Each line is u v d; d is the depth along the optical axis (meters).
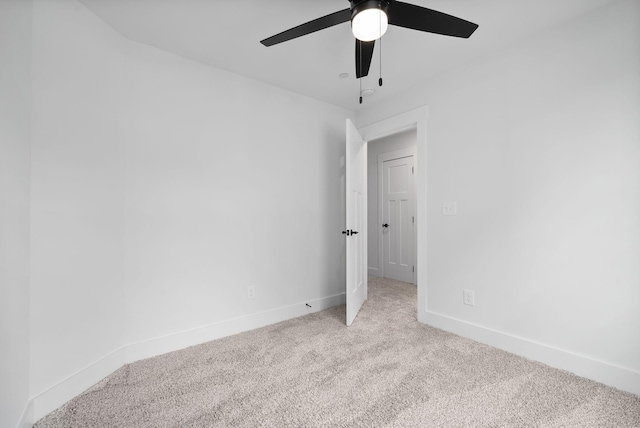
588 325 1.67
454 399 1.47
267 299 2.55
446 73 2.36
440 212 2.40
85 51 1.61
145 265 1.93
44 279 1.40
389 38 1.89
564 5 1.60
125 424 1.30
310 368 1.78
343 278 3.19
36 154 1.37
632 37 1.52
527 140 1.90
